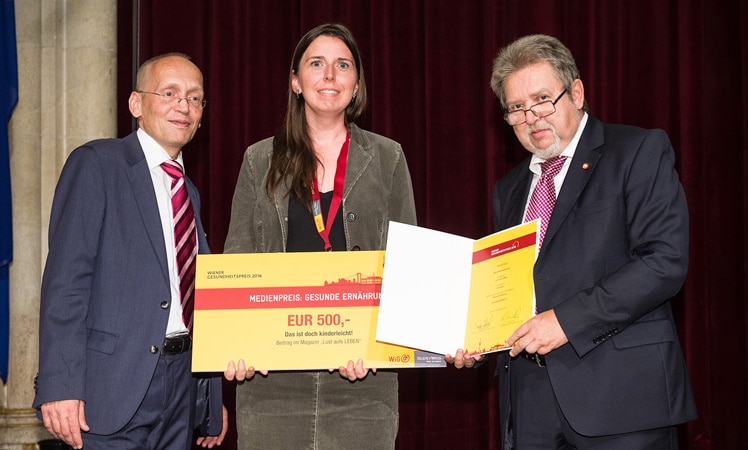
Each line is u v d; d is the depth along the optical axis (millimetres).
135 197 2215
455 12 4355
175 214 2305
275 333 2205
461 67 4348
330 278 2219
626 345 2020
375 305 2215
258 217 2387
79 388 2066
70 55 4102
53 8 4098
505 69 2191
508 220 2332
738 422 4258
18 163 3979
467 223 4332
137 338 2143
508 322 2090
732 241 4281
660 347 2023
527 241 2082
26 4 4027
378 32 4336
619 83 4367
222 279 2215
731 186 4285
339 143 2406
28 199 3980
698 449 4301
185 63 2387
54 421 2057
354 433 2283
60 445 3658
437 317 2139
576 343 1979
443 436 4277
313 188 2342
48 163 4086
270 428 2301
